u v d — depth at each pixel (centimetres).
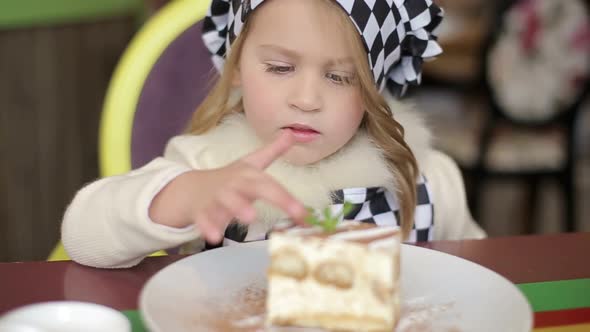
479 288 96
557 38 228
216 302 94
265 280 98
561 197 238
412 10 121
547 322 95
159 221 104
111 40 288
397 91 132
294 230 95
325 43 114
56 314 87
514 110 233
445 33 233
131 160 134
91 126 279
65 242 108
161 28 135
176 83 136
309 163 122
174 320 90
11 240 249
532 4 227
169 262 108
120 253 104
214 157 125
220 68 132
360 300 92
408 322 93
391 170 125
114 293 100
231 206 93
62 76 271
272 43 115
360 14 114
